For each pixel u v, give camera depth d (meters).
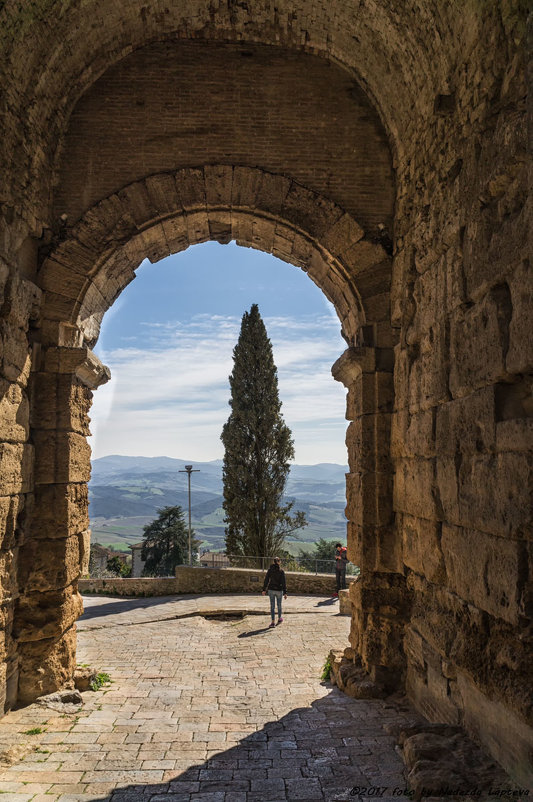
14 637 7.25
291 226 8.57
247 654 10.02
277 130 8.62
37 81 7.20
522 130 4.59
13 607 7.25
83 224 8.26
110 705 7.19
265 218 8.66
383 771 5.08
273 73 8.68
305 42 8.59
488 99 5.41
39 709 6.95
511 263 4.66
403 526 7.57
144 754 5.59
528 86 4.41
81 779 5.00
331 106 8.68
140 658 9.75
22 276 7.55
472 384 5.38
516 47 4.89
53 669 7.48
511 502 4.52
